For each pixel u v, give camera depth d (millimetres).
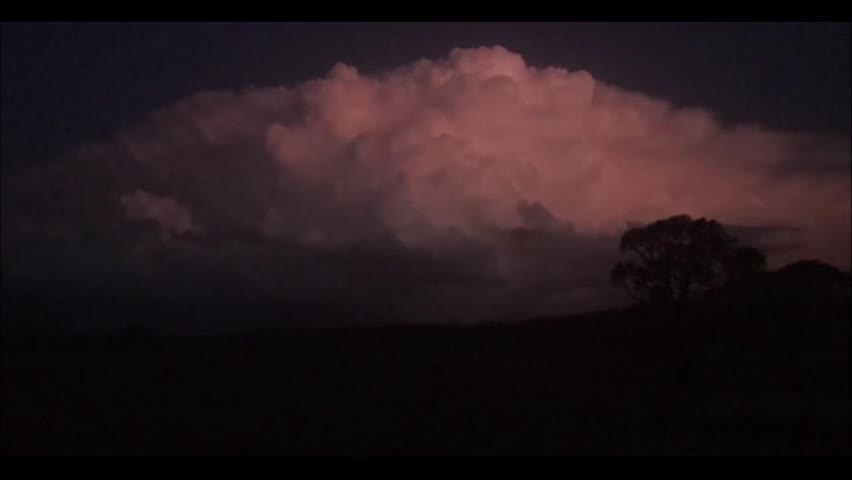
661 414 26406
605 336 45250
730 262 34375
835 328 37375
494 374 33812
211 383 30781
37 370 33344
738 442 23094
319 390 29641
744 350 36094
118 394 28797
